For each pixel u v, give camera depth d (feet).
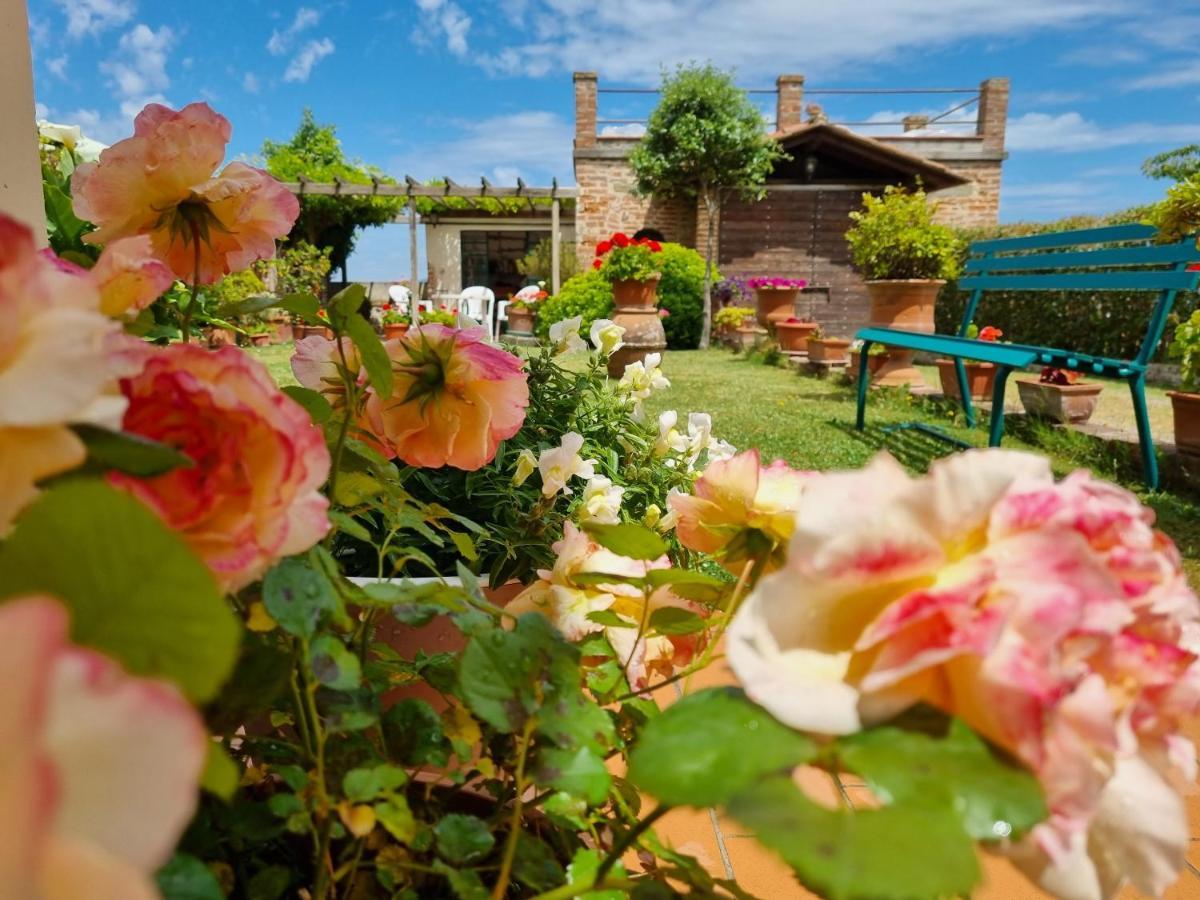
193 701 0.84
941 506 1.07
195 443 1.15
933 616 1.00
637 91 45.85
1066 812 0.99
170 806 0.63
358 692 1.65
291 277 39.17
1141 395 12.27
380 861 1.61
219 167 2.11
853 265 43.27
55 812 0.54
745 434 16.40
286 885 1.61
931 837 0.85
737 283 41.81
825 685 1.03
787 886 4.10
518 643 1.54
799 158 42.93
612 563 1.98
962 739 0.99
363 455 2.24
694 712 1.11
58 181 6.15
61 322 0.91
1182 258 12.32
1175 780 1.32
